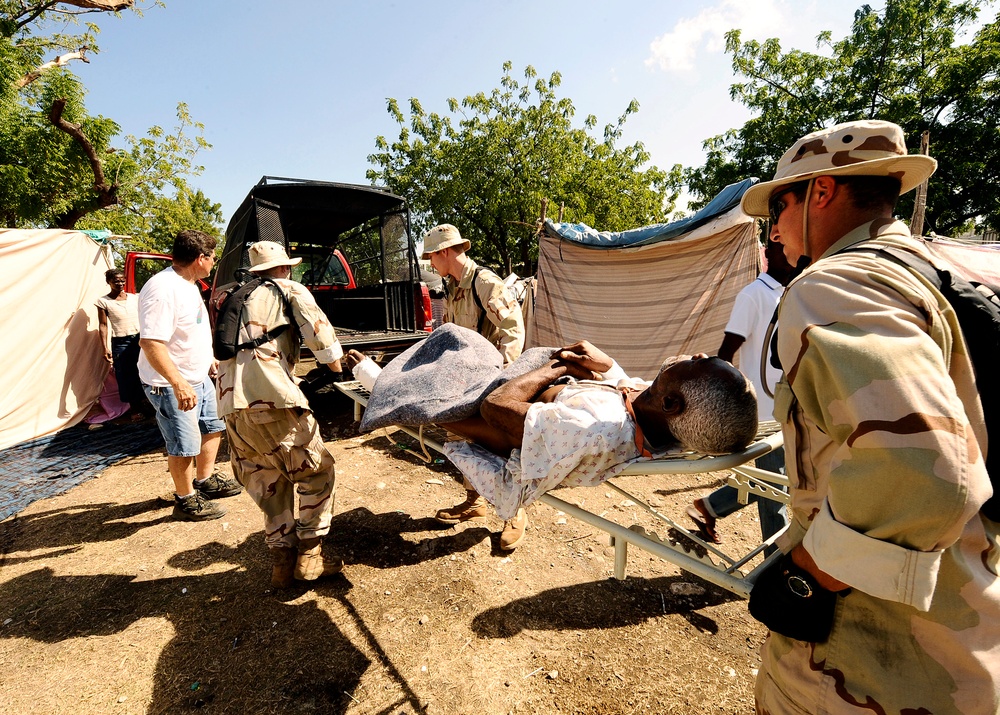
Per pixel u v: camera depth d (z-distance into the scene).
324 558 2.80
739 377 1.44
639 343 6.18
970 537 0.86
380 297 7.02
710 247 5.66
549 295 6.91
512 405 1.81
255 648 2.28
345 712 1.93
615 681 2.05
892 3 16.89
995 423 0.84
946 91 15.93
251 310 2.51
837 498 0.79
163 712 1.96
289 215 6.15
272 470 2.62
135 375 6.23
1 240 5.33
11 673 2.17
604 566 2.84
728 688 2.00
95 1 11.53
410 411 2.09
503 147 17.97
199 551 3.12
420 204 19.89
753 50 18.73
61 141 13.58
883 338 0.75
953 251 1.07
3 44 11.81
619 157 20.81
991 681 0.83
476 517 3.38
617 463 1.67
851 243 1.00
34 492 4.08
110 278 6.07
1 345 5.33
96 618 2.52
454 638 2.30
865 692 0.88
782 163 1.13
